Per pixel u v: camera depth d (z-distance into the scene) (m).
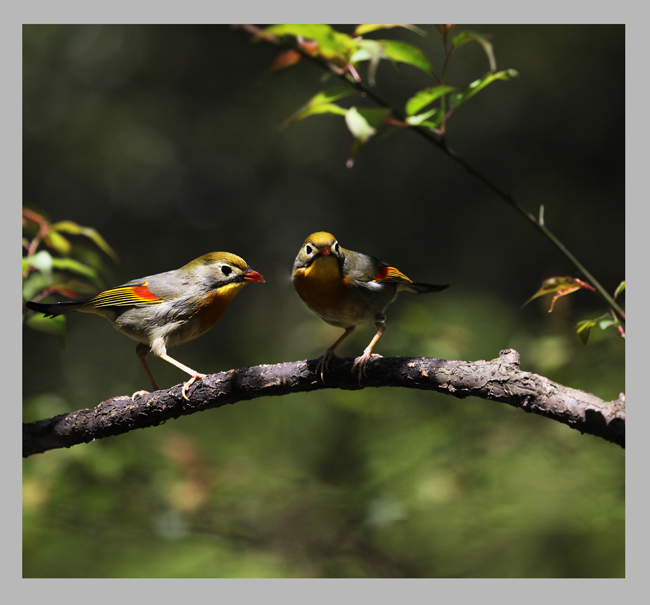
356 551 10.27
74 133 23.58
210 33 24.52
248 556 10.01
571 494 10.35
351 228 23.42
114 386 19.02
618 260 21.14
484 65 22.55
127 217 23.73
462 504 10.39
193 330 8.79
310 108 5.18
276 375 6.71
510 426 10.68
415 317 10.25
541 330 11.86
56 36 23.64
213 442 12.82
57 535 9.77
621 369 10.19
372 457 10.96
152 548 10.94
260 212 24.09
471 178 22.89
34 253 8.03
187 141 24.44
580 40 22.95
